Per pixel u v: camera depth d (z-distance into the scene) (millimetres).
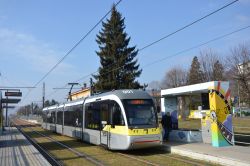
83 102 27047
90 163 16594
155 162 16234
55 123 40188
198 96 22438
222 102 18922
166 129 23172
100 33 59688
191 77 76625
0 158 17344
